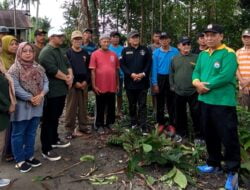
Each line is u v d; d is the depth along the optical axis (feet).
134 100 20.80
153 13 61.46
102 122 21.17
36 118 15.24
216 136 14.55
